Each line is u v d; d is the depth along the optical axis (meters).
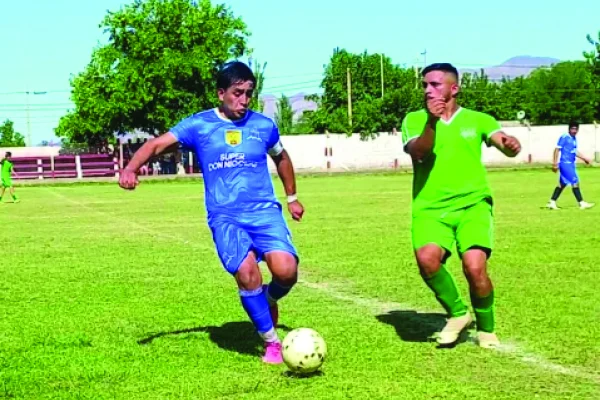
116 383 5.58
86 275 10.98
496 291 8.92
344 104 94.94
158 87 56.56
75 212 24.00
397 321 7.53
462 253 6.34
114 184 47.88
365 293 9.11
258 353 6.38
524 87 86.75
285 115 87.19
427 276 6.30
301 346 5.55
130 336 7.11
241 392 5.28
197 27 56.25
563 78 83.19
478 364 5.86
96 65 57.31
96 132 58.84
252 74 6.15
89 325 7.62
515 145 6.23
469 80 80.75
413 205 6.52
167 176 53.41
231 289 9.61
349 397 5.09
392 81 96.56
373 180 42.12
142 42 55.50
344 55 96.38
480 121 6.38
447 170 6.33
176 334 7.15
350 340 6.72
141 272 11.16
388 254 12.44
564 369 5.70
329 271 10.80
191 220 20.05
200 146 6.14
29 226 19.27
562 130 58.50
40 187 45.78
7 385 5.55
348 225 17.41
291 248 6.09
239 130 6.12
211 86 57.72
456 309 6.41
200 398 5.16
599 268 10.58
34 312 8.34
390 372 5.67
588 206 20.56
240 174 6.09
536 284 9.38
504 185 32.41
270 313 6.39
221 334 7.12
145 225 18.84
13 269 11.73
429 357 6.10
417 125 6.32
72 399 5.22
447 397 5.05
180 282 10.20
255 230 6.07
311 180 43.50
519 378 5.48
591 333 6.82
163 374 5.78
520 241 13.66
